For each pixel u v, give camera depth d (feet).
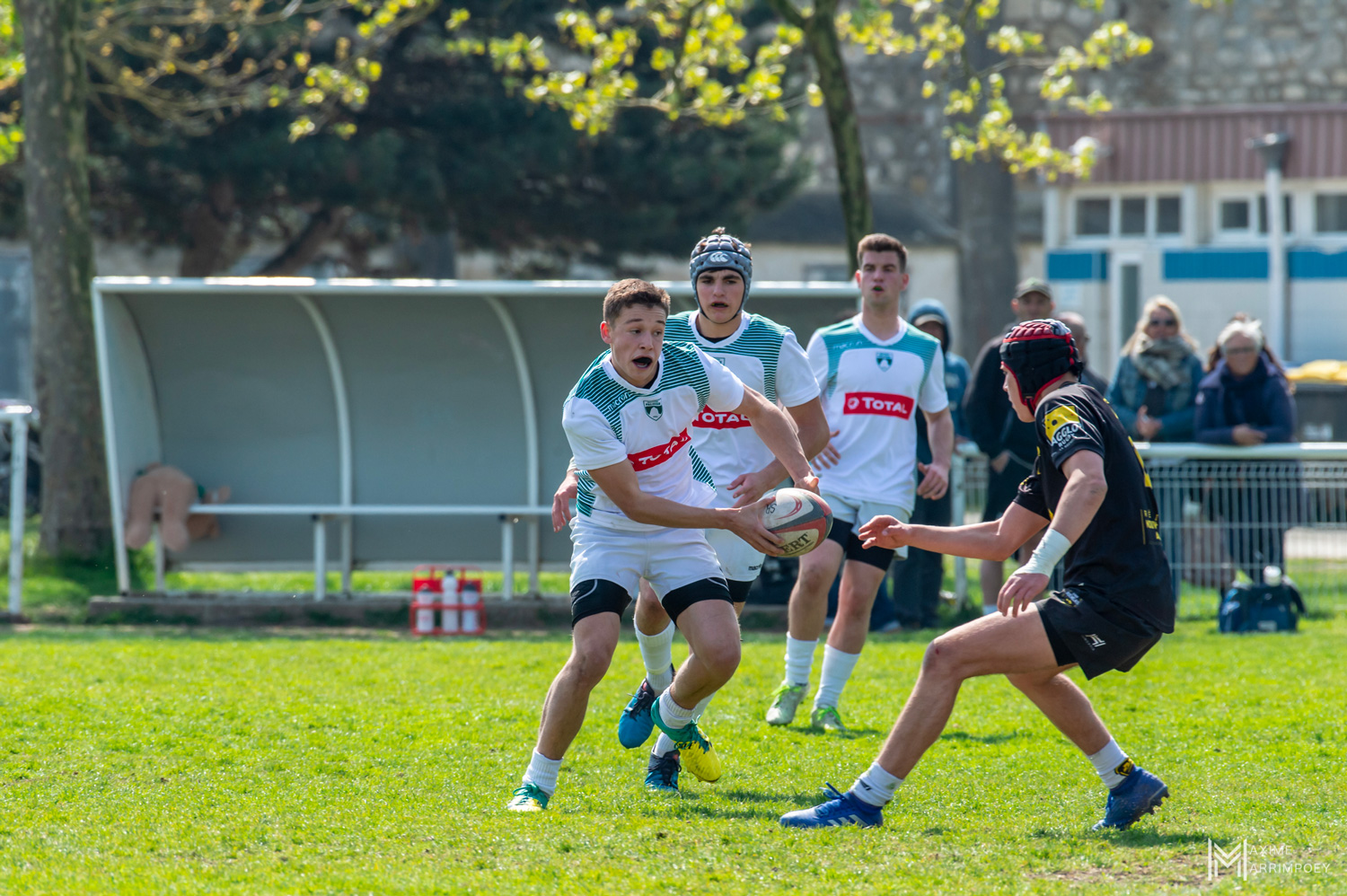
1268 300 258.78
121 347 134.92
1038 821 54.80
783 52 164.35
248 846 50.03
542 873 45.85
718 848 49.37
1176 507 129.59
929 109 383.24
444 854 48.60
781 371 68.13
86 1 190.39
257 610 133.80
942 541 54.80
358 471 143.23
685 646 114.42
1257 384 129.90
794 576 133.08
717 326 68.28
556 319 139.03
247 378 141.38
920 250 368.07
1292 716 77.97
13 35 168.55
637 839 50.52
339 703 82.69
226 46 210.59
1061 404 51.88
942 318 130.82
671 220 245.04
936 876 45.65
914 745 52.80
